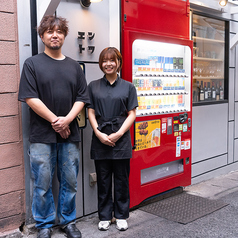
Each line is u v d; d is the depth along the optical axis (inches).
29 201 99.2
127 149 100.5
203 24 165.8
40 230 92.8
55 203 104.5
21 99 84.5
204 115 163.8
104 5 112.8
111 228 105.8
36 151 88.0
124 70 115.6
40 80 85.7
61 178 96.3
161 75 129.5
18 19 92.6
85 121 106.4
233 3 177.2
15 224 97.7
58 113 88.8
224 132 179.2
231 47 177.8
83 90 94.2
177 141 139.6
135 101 101.3
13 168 95.2
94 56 111.8
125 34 114.0
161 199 134.3
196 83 164.9
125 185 103.9
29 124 96.8
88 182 113.6
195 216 114.7
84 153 111.3
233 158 188.5
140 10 121.0
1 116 91.1
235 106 186.5
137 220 112.7
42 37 88.7
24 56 94.8
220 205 126.4
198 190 149.9
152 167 132.3
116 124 98.8
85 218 113.3
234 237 98.1
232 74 182.4
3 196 93.8
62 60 90.6
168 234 100.7
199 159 162.7
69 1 103.3
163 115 131.5
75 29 105.6
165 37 128.6
